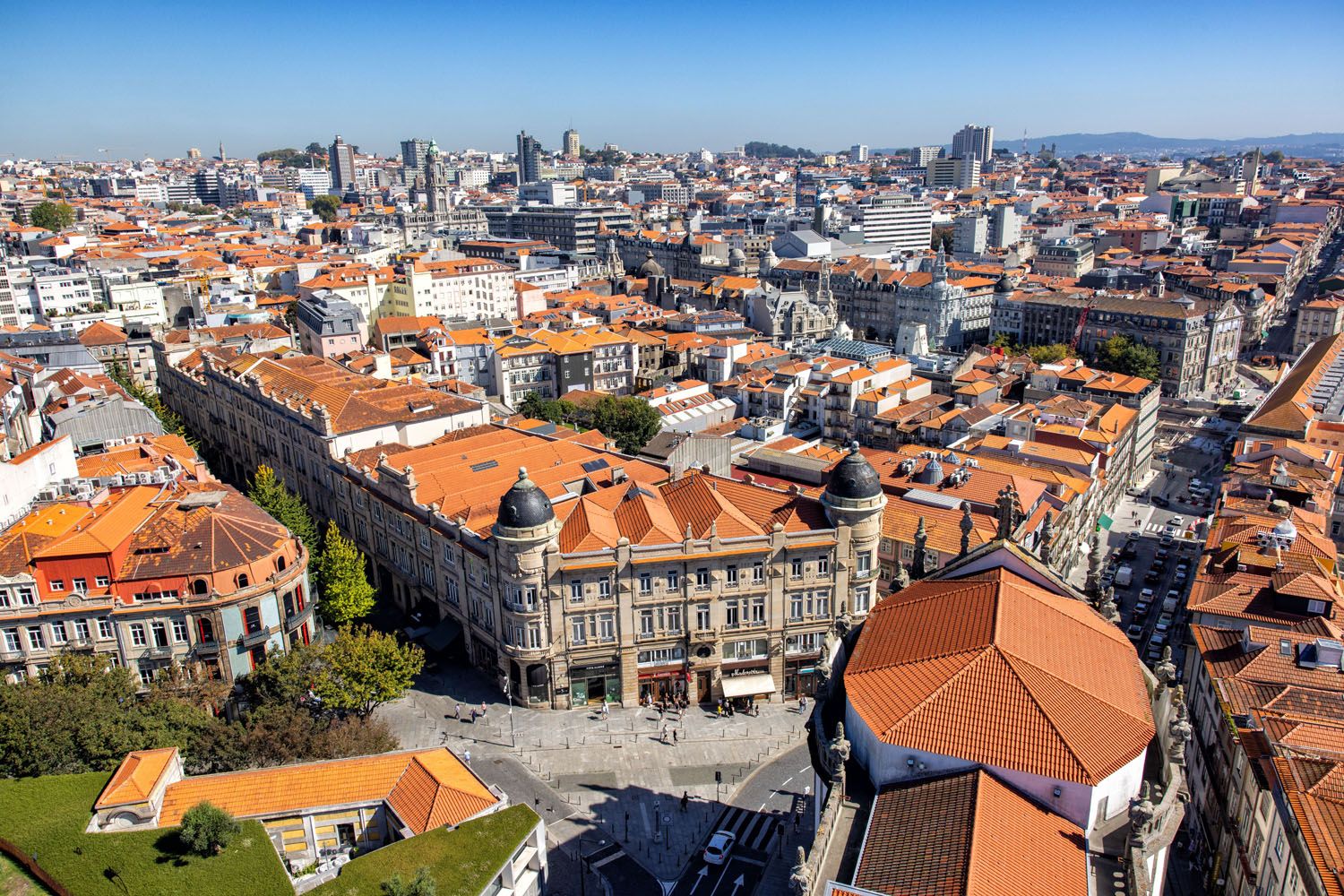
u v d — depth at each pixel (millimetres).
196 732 90812
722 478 122312
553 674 108438
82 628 101562
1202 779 96938
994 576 71312
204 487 124500
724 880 83875
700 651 109562
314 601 117625
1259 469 155875
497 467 133625
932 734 57000
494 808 78125
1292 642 95688
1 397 154000
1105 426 182875
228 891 68625
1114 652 65938
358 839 80750
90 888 68375
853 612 111875
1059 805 53969
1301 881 67500
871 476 108500
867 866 51781
